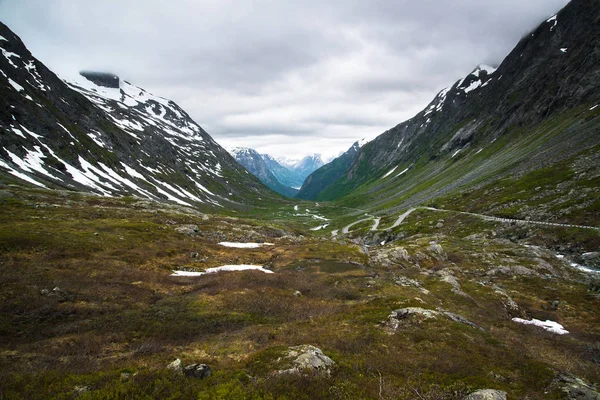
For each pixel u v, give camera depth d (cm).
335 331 2584
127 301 3238
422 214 14825
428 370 1864
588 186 9500
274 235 10094
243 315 3159
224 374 1659
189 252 5884
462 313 3834
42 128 14688
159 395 1444
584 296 4947
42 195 8625
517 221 9481
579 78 17938
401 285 4728
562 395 1647
